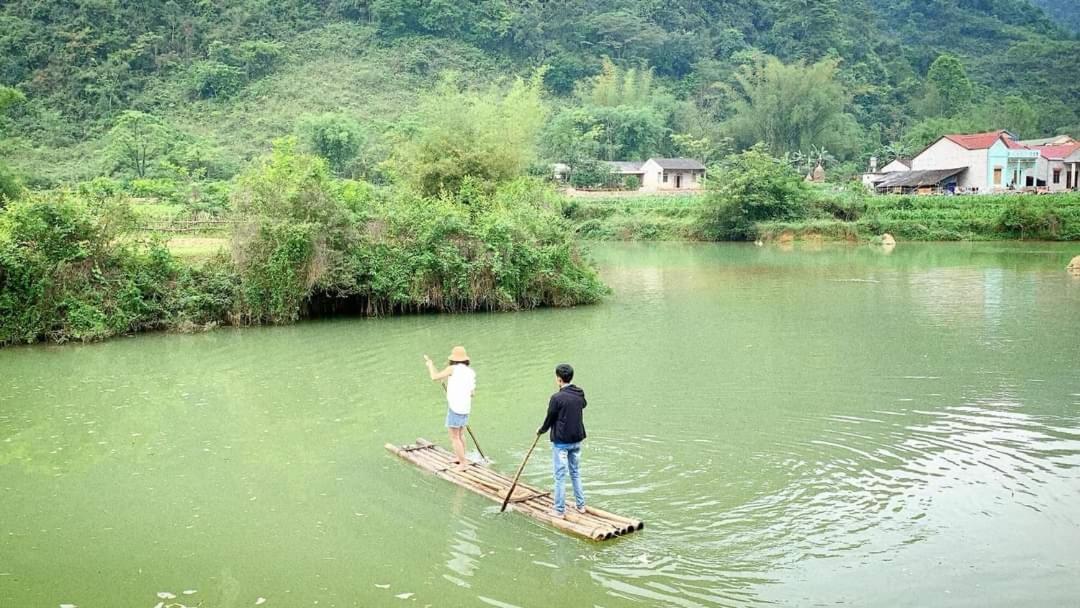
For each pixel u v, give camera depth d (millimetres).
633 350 19359
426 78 123625
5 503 9953
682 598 7406
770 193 62844
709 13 153500
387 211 26750
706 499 9711
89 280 22109
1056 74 144500
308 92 113188
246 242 24047
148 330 22891
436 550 8469
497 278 26406
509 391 15414
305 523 9227
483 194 34969
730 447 11672
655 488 10094
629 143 102625
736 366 17312
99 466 11305
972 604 7223
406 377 16750
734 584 7648
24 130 94250
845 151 107688
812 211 63500
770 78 108500
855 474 10500
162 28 118438
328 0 140250
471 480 10406
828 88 107312
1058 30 180000
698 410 13711
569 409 9023
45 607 7402
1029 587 7508
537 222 28094
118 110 101875
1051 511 9219
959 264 41219
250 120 104062
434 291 26109
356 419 13594
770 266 41750
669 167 89312
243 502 9898
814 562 8062
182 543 8742
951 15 175375
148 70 113438
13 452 11945
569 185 88625
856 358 17938
